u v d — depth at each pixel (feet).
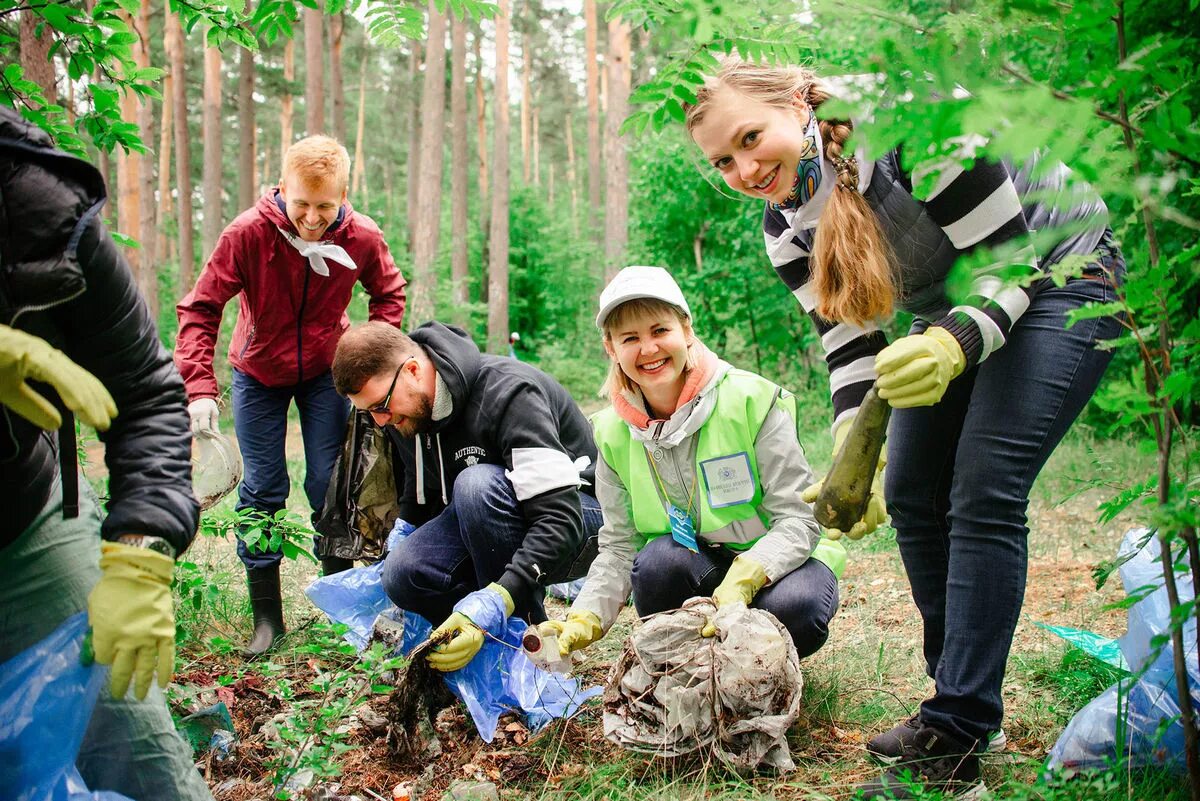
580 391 57.72
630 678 8.25
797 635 8.84
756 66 7.40
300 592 14.21
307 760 7.59
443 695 9.09
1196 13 4.33
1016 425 7.29
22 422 5.28
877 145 4.20
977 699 7.33
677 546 9.37
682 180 34.12
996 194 7.00
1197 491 5.16
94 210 5.09
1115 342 5.08
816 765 8.13
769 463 9.00
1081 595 12.91
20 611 5.54
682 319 8.82
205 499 10.92
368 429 11.70
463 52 68.59
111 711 5.75
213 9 9.57
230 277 11.98
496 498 9.63
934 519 8.38
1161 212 4.22
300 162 11.40
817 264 7.72
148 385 5.74
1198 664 6.70
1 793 5.25
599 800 7.79
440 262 61.46
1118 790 6.66
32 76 10.80
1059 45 4.41
